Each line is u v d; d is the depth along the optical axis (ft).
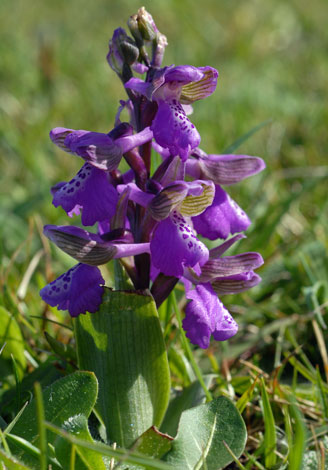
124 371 0.85
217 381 0.96
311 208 1.39
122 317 0.84
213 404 0.85
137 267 0.87
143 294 0.83
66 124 1.87
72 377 0.82
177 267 0.82
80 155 0.81
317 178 1.34
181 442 0.83
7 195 1.48
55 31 2.82
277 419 0.93
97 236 0.83
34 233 1.29
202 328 0.83
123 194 0.84
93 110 1.99
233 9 3.20
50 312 1.07
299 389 0.98
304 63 2.49
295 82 2.24
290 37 2.85
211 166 0.88
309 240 1.27
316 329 1.01
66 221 1.33
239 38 2.67
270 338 1.08
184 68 0.82
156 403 0.86
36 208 1.35
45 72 2.21
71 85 2.21
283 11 3.19
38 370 0.94
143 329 0.84
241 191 1.43
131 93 0.85
